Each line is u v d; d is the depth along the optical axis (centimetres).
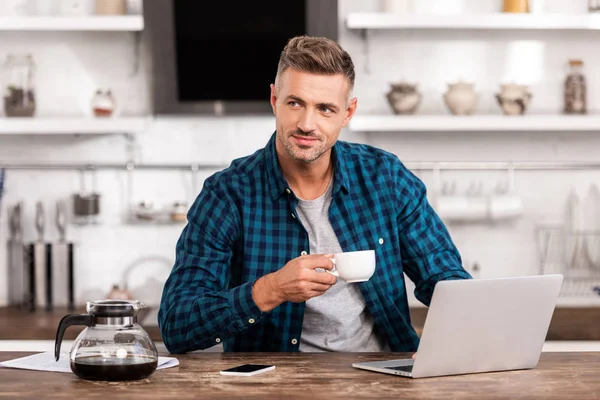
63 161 390
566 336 332
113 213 390
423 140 394
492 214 373
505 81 393
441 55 391
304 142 207
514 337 183
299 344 228
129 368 167
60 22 361
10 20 360
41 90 389
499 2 388
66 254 383
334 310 226
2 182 382
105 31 389
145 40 373
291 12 366
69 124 364
